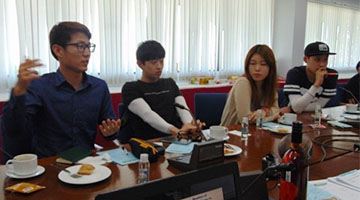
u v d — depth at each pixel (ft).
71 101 5.47
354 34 22.56
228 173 2.19
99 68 11.03
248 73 7.31
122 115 6.98
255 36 15.71
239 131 6.14
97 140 7.24
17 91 4.33
